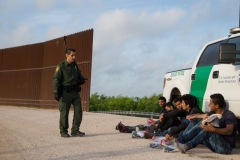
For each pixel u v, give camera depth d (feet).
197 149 22.34
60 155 20.35
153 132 27.58
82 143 24.73
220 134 20.30
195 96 25.91
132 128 30.94
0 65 81.61
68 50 28.37
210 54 25.32
